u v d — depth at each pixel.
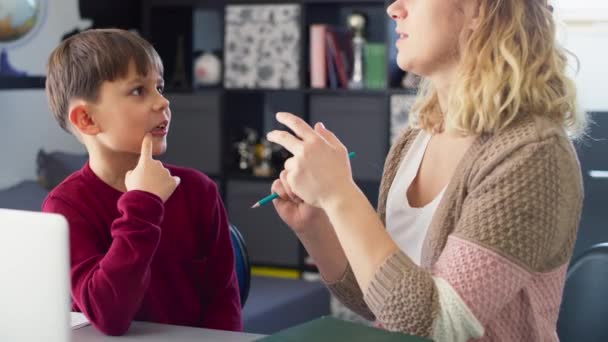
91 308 1.39
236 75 4.45
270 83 4.39
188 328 1.44
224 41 4.46
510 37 1.32
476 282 1.21
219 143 4.48
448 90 1.46
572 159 1.30
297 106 4.68
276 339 1.12
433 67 1.43
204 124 4.50
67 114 1.55
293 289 3.78
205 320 1.65
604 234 3.50
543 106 1.33
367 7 4.49
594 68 4.27
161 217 1.41
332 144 1.31
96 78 1.49
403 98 4.13
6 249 1.12
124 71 1.50
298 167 1.27
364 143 4.23
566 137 1.31
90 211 1.53
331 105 4.30
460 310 1.19
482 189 1.27
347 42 4.34
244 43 4.42
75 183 1.56
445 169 1.49
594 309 1.68
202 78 4.63
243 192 4.44
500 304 1.22
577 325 1.70
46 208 1.55
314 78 4.33
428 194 1.52
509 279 1.22
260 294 3.67
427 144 1.56
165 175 1.43
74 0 4.33
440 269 1.25
